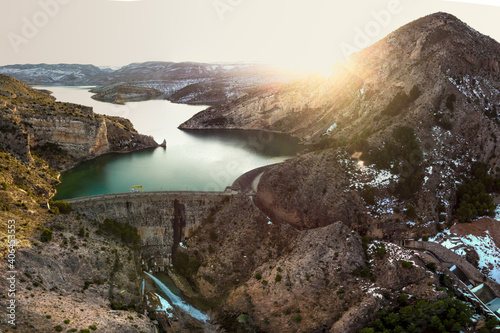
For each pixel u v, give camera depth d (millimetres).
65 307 73688
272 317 87375
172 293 101375
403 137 125000
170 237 119812
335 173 120188
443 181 117875
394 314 76562
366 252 97000
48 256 85375
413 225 108938
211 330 89500
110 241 107438
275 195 119562
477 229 105500
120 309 84562
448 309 78312
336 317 80812
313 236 101812
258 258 105688
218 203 123375
